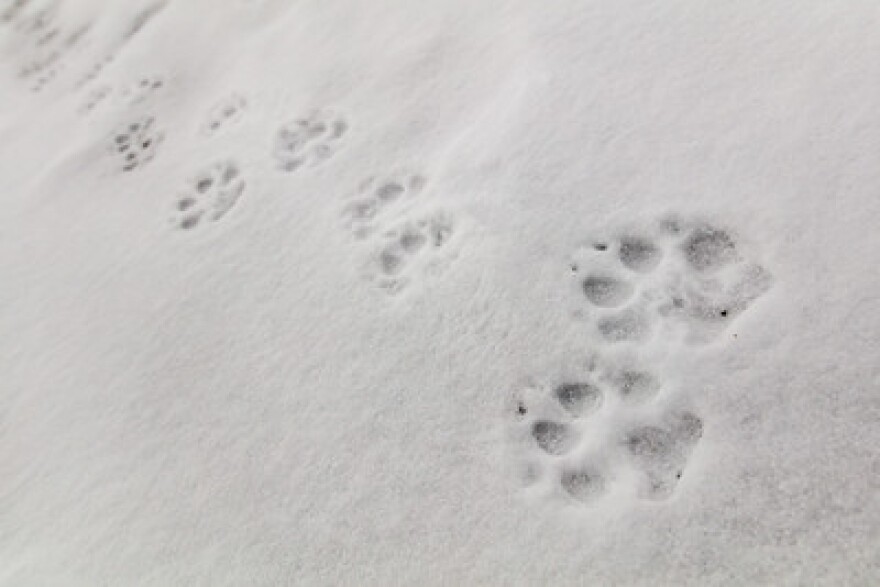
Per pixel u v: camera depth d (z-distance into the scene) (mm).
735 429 798
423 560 817
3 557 918
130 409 961
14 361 1052
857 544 755
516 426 840
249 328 965
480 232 924
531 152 946
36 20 1863
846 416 783
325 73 1125
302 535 850
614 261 877
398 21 1126
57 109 1451
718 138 895
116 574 875
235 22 1338
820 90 885
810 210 846
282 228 1016
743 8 945
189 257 1046
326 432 884
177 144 1176
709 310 839
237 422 916
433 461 847
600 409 830
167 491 902
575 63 978
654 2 982
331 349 920
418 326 902
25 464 969
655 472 801
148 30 1500
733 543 771
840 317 808
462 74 1041
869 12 902
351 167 1024
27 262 1148
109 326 1031
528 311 877
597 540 791
